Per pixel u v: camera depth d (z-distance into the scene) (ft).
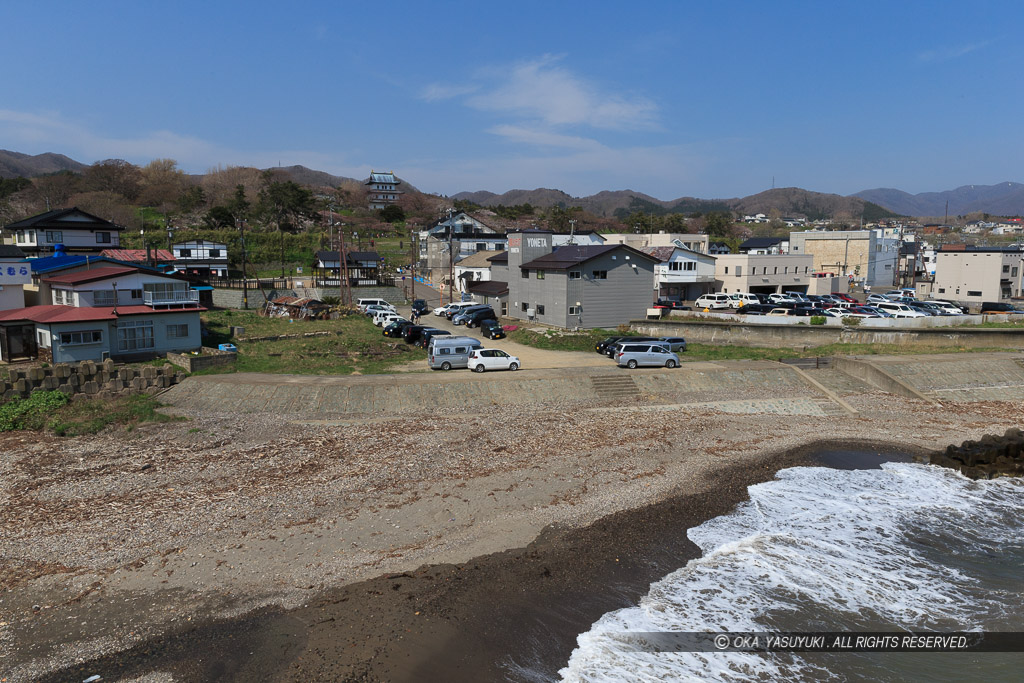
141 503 62.85
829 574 54.13
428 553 54.70
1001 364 129.59
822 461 82.23
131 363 112.57
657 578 52.42
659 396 108.99
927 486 74.90
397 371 118.42
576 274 162.50
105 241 199.82
